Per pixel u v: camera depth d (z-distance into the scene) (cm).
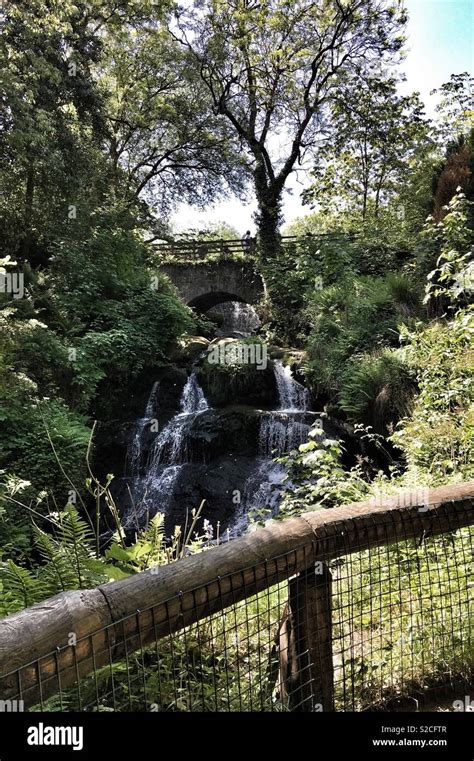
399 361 789
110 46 1769
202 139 1975
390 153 1933
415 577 222
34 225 1385
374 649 203
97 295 1186
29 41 1246
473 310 499
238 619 198
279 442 945
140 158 2089
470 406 424
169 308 1247
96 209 1354
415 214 1474
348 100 1797
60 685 104
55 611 106
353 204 2150
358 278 1159
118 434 1033
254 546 144
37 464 759
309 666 161
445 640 213
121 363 1094
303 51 1680
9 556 577
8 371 781
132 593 119
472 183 919
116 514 262
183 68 1777
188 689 170
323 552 159
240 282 1772
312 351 1047
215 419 992
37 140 1183
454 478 374
